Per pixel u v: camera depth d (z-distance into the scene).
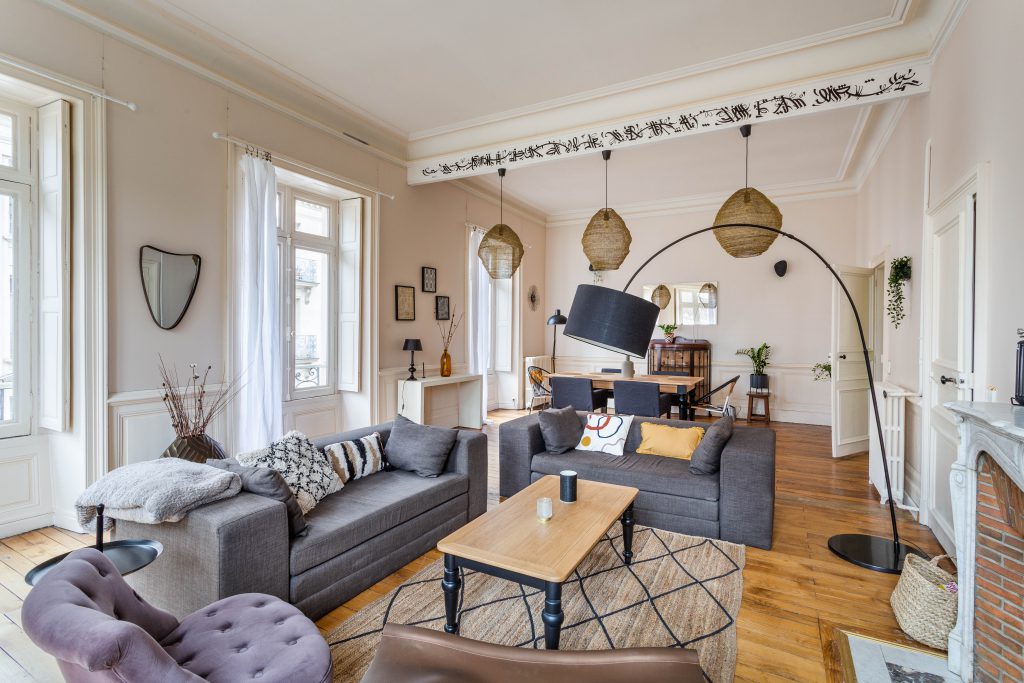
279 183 4.65
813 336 7.07
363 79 4.23
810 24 3.43
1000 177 2.30
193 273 3.64
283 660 1.39
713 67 3.98
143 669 1.08
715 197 7.64
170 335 3.53
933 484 3.29
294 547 2.18
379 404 5.36
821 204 6.95
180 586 2.02
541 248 8.91
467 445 3.28
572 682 1.27
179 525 2.01
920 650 2.05
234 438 3.93
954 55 2.95
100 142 3.11
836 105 3.66
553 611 1.87
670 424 3.94
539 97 4.55
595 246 4.54
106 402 3.14
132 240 3.31
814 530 3.31
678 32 3.53
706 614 2.30
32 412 3.14
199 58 3.66
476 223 7.07
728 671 1.92
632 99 4.41
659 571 2.72
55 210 3.06
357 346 5.15
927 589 2.10
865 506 3.78
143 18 3.29
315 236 5.02
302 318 4.92
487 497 3.76
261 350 4.00
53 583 1.24
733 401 7.59
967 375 2.63
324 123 4.68
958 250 2.80
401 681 1.28
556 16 3.36
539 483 2.99
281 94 4.26
